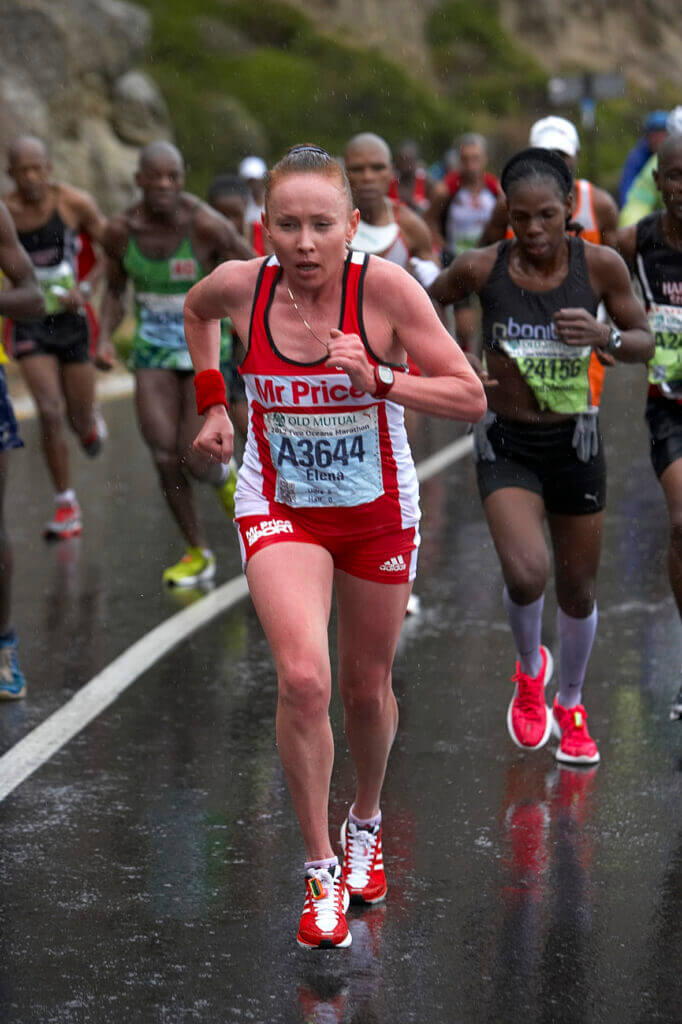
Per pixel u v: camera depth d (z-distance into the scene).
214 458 12.32
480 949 11.72
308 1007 10.80
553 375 14.95
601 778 15.52
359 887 12.54
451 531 28.12
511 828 14.20
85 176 59.94
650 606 22.44
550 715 16.47
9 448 17.30
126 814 14.51
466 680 18.98
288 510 11.77
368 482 11.57
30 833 14.02
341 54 97.12
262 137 85.06
